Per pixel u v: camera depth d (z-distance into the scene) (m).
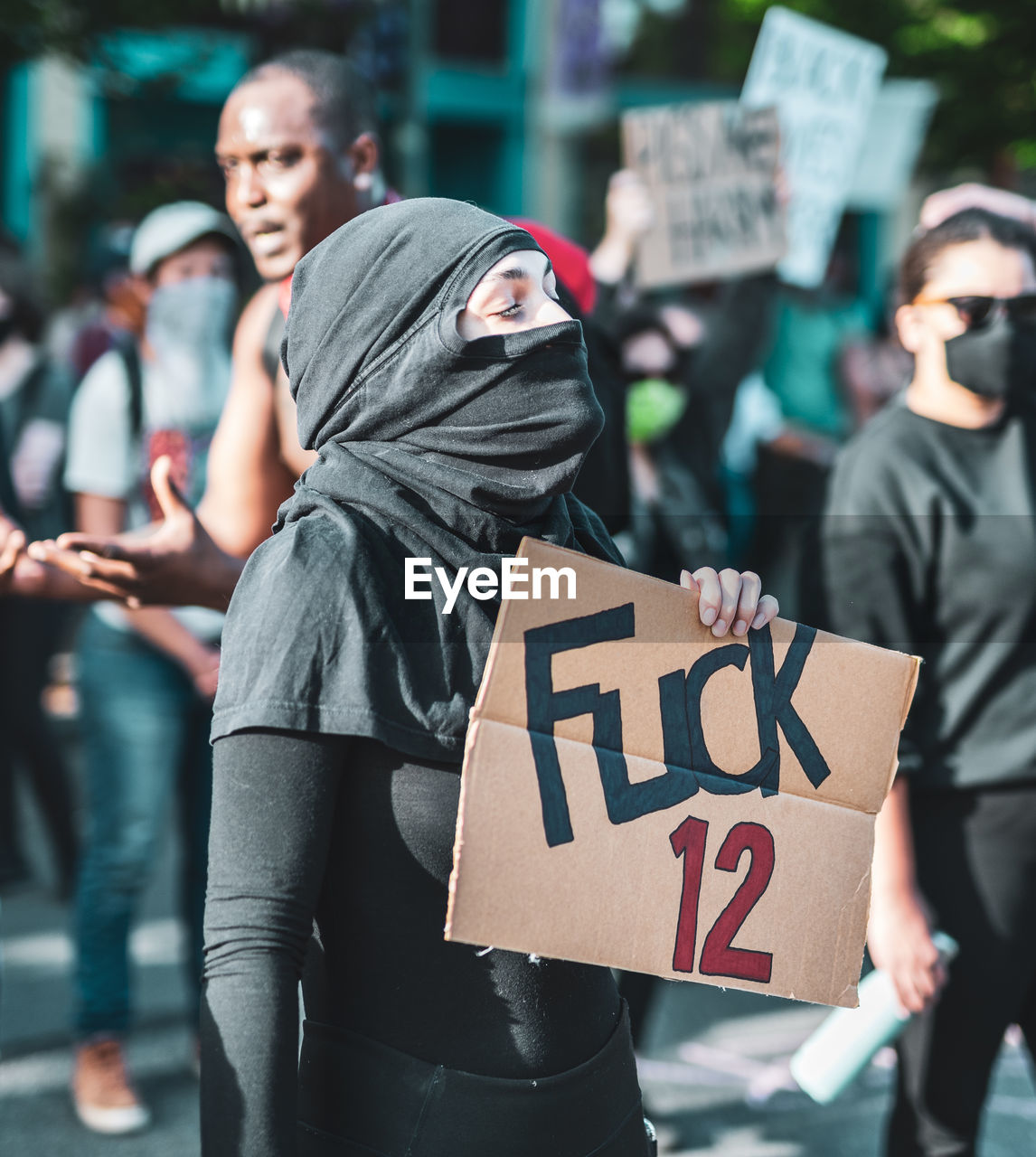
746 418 24.97
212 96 44.59
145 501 12.59
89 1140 11.97
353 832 4.95
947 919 8.38
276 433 8.45
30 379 16.83
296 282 5.39
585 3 46.09
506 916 4.79
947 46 33.22
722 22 57.28
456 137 58.44
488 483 5.14
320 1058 5.12
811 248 20.39
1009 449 8.69
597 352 9.67
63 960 15.95
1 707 17.12
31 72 42.50
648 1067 13.45
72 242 40.81
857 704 5.54
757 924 5.27
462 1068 4.99
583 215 58.34
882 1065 13.60
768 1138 12.16
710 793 5.21
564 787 4.92
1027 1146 11.97
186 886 12.59
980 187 9.70
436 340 5.07
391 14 30.62
